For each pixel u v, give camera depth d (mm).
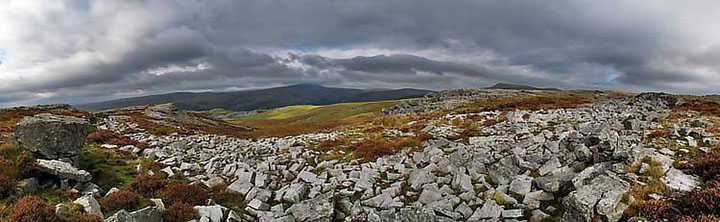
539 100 55531
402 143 20922
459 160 16359
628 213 8500
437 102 80250
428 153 18125
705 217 7434
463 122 32688
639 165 11016
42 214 8305
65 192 11109
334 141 25422
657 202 8438
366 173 15539
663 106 39656
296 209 11227
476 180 13562
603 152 13008
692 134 16203
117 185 14094
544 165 13492
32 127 13836
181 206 10742
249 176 14859
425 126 31219
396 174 15195
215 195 13133
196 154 22938
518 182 11953
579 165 13070
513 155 15227
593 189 9281
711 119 22953
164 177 15336
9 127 29781
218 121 94688
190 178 15766
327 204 11258
